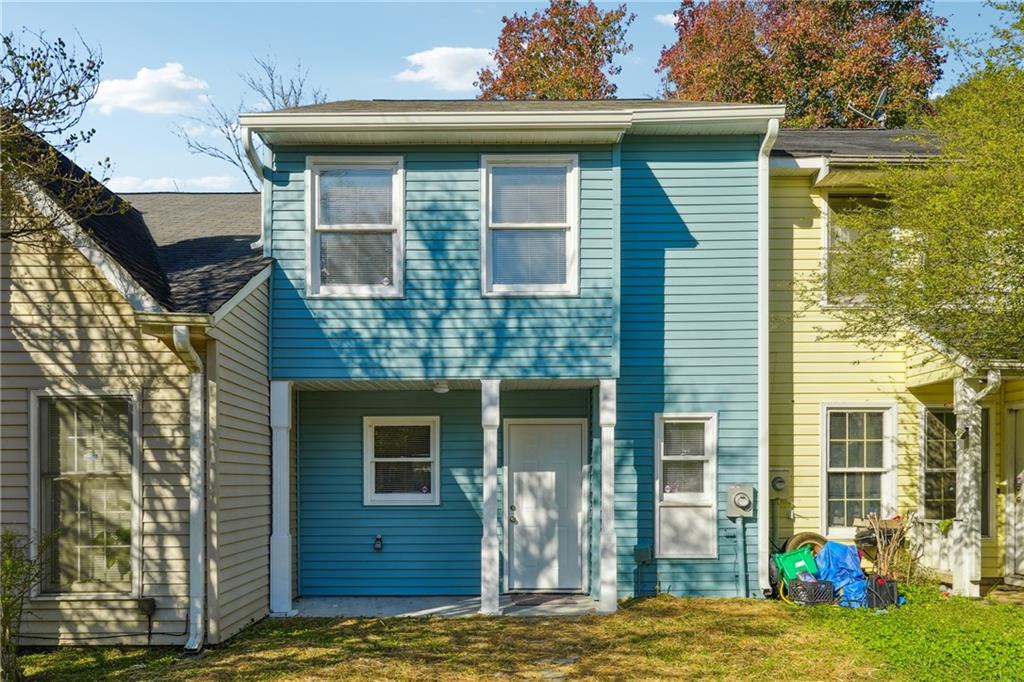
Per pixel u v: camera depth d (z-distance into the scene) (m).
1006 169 9.46
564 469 12.49
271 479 11.00
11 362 9.22
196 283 10.06
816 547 11.96
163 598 9.04
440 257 11.04
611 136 10.84
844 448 12.41
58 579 9.09
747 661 8.41
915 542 12.10
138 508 9.10
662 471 11.73
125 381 9.23
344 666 8.30
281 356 10.97
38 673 8.07
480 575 12.27
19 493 9.09
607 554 10.77
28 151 8.32
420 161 11.13
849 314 12.37
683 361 11.70
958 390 11.27
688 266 11.72
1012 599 11.31
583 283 10.94
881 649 8.65
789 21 27.11
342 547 12.26
